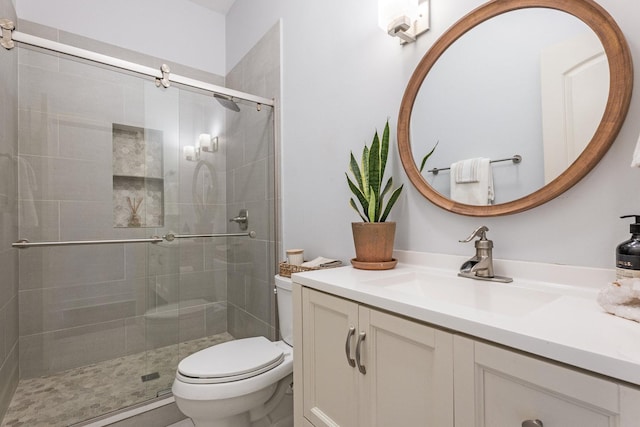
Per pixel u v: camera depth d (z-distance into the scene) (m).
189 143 2.05
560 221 0.83
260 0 2.20
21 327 1.74
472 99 1.02
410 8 1.16
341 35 1.51
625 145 0.73
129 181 1.97
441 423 0.63
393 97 1.26
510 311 0.81
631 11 0.73
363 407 0.81
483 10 0.99
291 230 1.87
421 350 0.68
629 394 0.40
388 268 1.13
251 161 2.11
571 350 0.45
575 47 0.81
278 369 1.34
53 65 1.73
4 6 1.66
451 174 1.07
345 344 0.88
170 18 2.48
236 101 2.08
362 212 1.38
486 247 0.92
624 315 0.58
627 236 0.72
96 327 1.91
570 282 0.81
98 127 1.88
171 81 1.93
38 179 1.74
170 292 2.02
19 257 1.73
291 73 1.87
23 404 1.59
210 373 1.22
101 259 1.93
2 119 1.49
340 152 1.51
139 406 1.62
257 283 2.09
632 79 0.72
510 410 0.53
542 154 0.86
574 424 0.46
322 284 0.95
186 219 2.06
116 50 2.24
